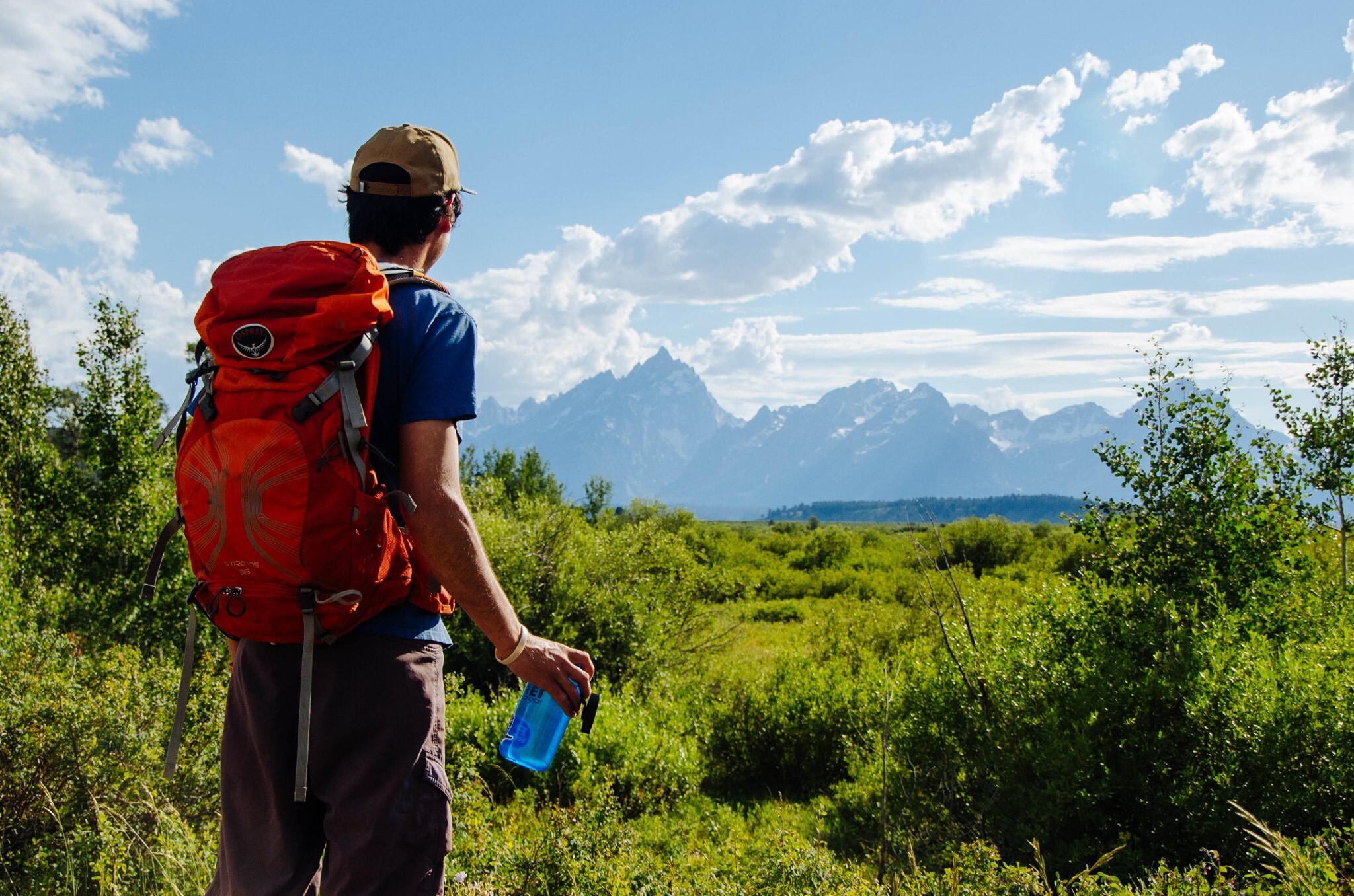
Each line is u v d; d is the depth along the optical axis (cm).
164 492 1017
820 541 3547
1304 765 500
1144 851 536
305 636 158
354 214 193
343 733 166
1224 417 692
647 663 1052
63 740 403
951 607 1144
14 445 1007
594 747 725
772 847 464
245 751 174
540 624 1018
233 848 177
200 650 855
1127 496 741
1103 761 559
